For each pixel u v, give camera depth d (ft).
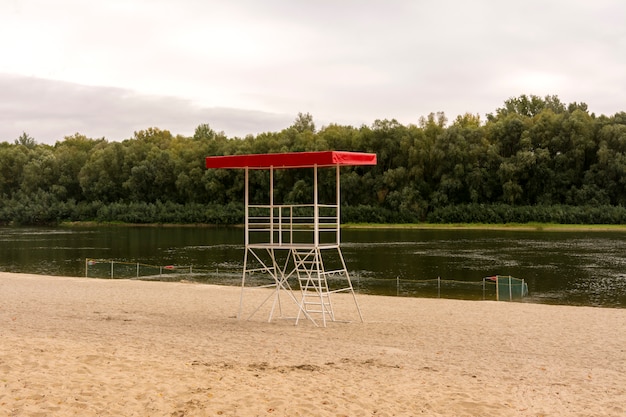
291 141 326.65
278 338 49.65
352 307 75.46
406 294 100.94
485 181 287.48
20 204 341.62
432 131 301.63
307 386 31.89
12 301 73.15
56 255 170.60
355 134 315.99
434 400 30.63
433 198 285.64
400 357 42.93
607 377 38.86
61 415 24.82
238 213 301.63
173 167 337.93
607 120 288.51
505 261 146.51
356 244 193.67
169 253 175.42
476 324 62.18
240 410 27.04
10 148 405.80
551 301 94.17
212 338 48.08
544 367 41.65
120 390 28.50
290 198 296.30
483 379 36.58
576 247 178.19
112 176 350.84
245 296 84.02
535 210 268.21
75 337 44.32
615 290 104.53
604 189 272.31
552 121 295.69
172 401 27.63
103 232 268.21
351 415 27.48
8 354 33.55
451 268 136.36
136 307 70.79
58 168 359.66
